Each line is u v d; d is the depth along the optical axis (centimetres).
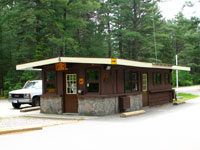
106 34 4234
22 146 695
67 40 3120
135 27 4069
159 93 1878
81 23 3294
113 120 1136
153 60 3941
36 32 3114
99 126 989
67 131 899
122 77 1434
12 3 3058
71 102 1377
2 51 3359
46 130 927
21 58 3453
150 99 1738
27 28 3153
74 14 3428
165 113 1379
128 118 1195
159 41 4353
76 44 3606
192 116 1248
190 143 711
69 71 1369
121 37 4141
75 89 1365
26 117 1290
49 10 2933
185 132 860
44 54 3039
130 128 940
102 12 4253
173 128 933
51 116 1291
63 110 1381
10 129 898
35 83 1877
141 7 3978
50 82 1424
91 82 1289
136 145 693
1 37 3350
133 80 1548
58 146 691
